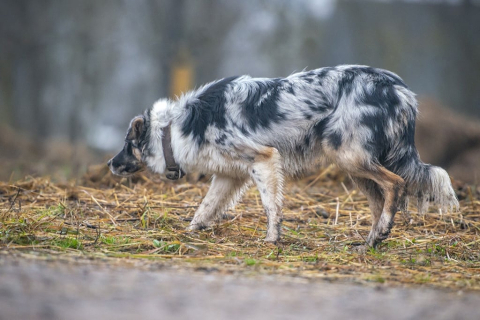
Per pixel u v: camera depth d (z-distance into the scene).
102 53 56.62
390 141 10.67
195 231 11.35
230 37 58.91
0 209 11.88
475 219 13.02
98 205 12.80
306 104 10.86
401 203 11.09
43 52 54.31
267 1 60.84
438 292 7.42
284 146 11.03
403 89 10.79
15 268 7.33
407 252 10.56
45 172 21.12
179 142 11.34
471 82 61.91
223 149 11.01
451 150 28.20
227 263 8.85
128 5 55.34
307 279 7.84
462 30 63.03
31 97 53.69
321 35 64.44
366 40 64.62
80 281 6.82
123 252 9.59
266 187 10.84
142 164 12.05
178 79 54.28
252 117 10.93
